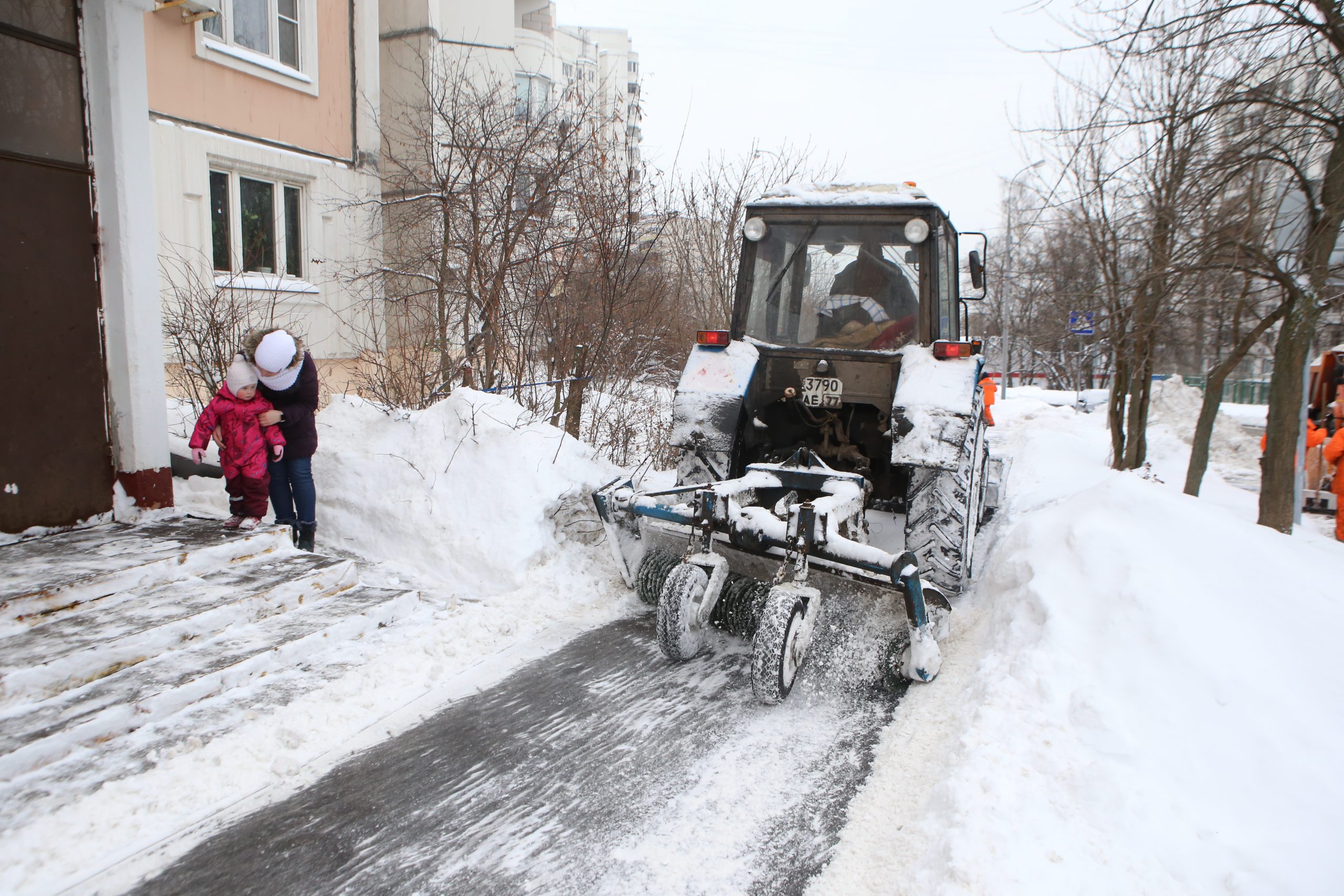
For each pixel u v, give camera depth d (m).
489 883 2.36
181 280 8.03
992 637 3.97
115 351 4.72
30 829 2.44
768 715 3.41
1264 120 5.36
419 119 8.34
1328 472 8.94
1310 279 5.43
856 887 2.36
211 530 4.62
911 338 4.63
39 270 4.33
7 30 4.15
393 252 9.23
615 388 8.07
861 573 3.59
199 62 8.29
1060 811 2.48
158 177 7.96
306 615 3.96
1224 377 7.02
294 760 2.90
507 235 6.55
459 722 3.26
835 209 4.66
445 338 6.82
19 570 3.82
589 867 2.43
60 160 4.41
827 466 4.66
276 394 4.70
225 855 2.43
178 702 3.13
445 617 4.25
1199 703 2.90
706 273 11.59
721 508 3.79
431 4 11.85
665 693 3.58
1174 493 4.63
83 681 3.15
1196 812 2.46
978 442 4.82
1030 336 24.41
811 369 4.77
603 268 6.80
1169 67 6.66
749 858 2.49
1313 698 2.91
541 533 4.94
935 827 2.51
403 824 2.61
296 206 9.76
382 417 5.84
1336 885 2.11
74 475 4.57
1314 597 3.54
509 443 5.25
